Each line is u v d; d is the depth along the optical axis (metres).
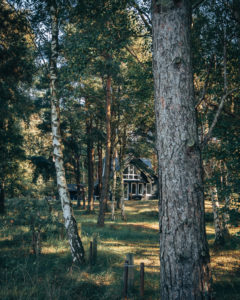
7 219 13.70
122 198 24.25
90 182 29.75
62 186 8.70
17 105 14.35
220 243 11.45
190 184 3.62
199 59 8.38
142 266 5.75
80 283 6.07
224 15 7.66
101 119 24.45
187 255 3.45
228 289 6.39
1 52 12.57
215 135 8.26
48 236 10.85
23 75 13.47
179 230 3.53
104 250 9.95
